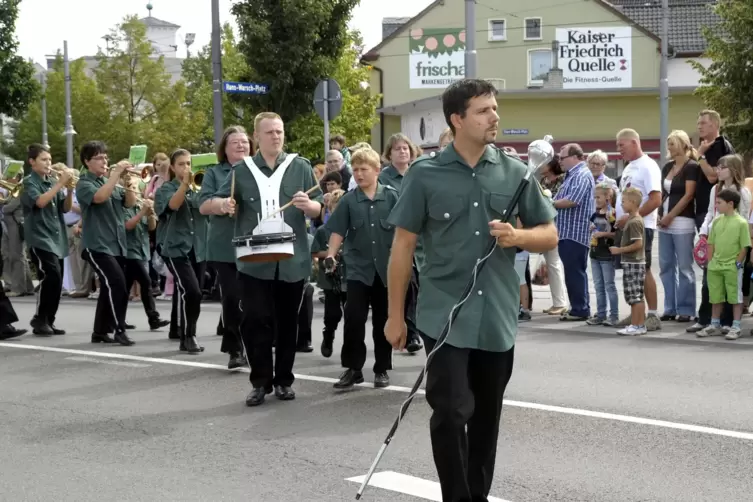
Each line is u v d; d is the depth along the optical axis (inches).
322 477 229.0
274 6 1133.7
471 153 180.4
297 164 308.7
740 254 402.6
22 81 1299.2
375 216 325.4
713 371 342.0
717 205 412.2
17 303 625.6
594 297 562.9
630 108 1764.3
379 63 2003.0
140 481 229.3
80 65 2022.6
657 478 223.6
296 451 251.8
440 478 174.1
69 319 532.7
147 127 1904.5
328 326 379.6
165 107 1923.0
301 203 296.5
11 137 2260.1
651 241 455.5
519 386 322.0
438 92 1991.9
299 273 307.0
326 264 328.5
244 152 337.7
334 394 321.4
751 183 450.0
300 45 1136.8
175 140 1908.2
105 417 294.8
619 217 436.5
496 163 181.2
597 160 499.2
